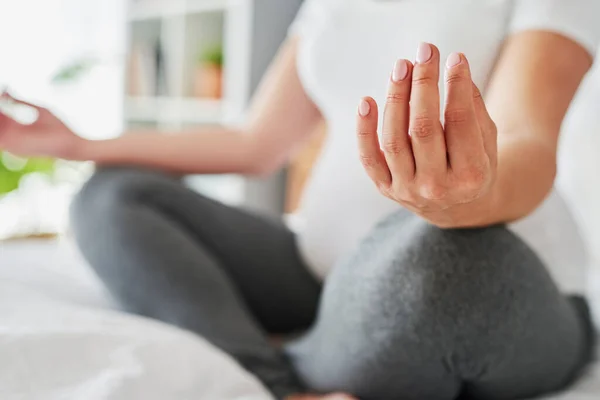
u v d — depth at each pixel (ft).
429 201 1.47
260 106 3.87
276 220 3.64
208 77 10.67
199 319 2.60
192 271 2.72
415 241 1.90
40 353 1.90
